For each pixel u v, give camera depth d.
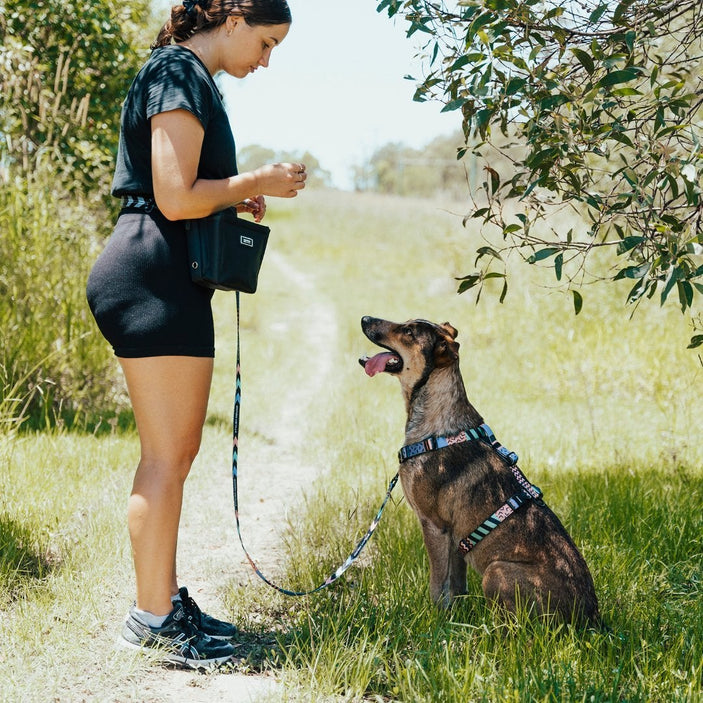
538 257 3.34
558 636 3.22
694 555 4.40
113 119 9.33
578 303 3.52
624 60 3.03
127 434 6.80
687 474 5.73
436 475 3.76
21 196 7.20
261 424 8.43
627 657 3.17
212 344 3.26
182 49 3.16
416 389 3.92
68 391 7.10
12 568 3.88
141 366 3.13
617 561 4.16
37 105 8.41
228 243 3.13
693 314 9.05
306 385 10.59
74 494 5.11
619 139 3.13
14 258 6.84
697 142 2.93
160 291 3.11
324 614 3.63
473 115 3.43
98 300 3.14
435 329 3.90
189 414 3.21
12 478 5.00
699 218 3.21
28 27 8.77
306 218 38.00
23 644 3.13
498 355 11.24
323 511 5.31
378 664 3.12
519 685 2.81
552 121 3.17
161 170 2.99
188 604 3.33
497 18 3.10
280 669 3.19
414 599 3.76
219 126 3.22
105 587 3.83
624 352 9.73
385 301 16.95
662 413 8.11
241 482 6.34
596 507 5.07
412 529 4.80
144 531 3.15
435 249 23.30
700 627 3.47
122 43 9.20
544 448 6.85
